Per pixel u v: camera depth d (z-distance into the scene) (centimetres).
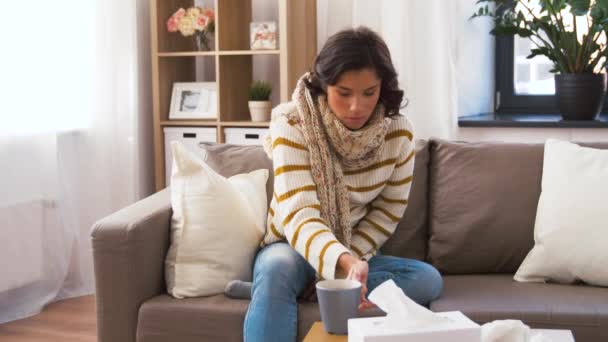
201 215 214
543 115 385
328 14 394
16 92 313
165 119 387
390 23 359
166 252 221
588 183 217
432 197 240
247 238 218
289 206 195
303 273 201
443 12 354
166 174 385
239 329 198
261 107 373
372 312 193
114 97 361
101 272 206
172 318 202
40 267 327
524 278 220
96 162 356
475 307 194
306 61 377
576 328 188
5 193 310
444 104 357
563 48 346
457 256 231
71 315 325
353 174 210
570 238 213
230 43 380
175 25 378
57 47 335
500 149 239
